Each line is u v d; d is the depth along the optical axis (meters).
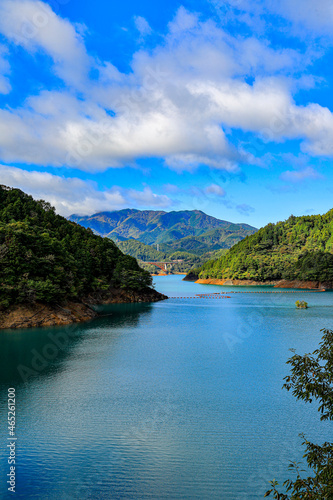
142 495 25.75
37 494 25.80
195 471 28.62
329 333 19.12
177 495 25.69
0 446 32.38
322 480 15.84
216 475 28.12
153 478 27.55
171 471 28.64
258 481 27.48
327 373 17.75
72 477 27.83
